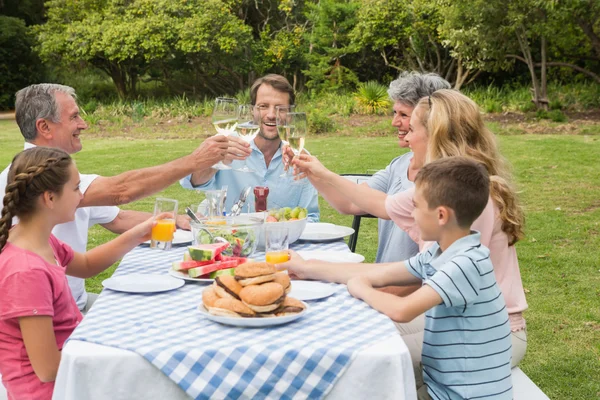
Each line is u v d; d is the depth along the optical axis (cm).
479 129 262
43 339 208
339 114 1859
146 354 173
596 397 345
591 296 490
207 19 2138
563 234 657
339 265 250
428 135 267
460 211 213
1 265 209
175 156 1232
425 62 2211
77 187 225
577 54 2058
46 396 211
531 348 406
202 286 238
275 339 184
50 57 2412
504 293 253
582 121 1623
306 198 373
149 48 2158
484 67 1806
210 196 298
